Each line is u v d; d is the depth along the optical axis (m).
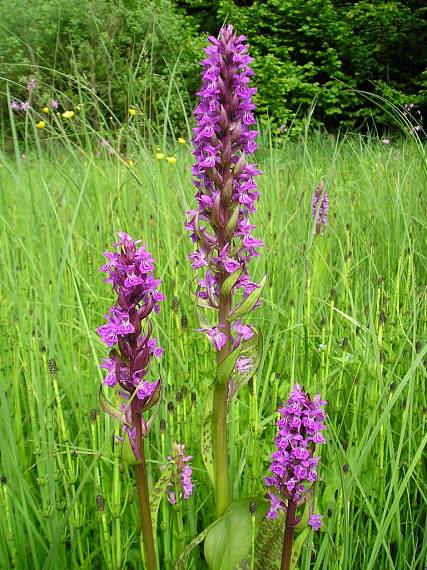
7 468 0.41
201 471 0.46
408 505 0.43
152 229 0.70
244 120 0.35
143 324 0.49
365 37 3.12
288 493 0.32
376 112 2.80
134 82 0.84
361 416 0.49
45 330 0.52
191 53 2.05
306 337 0.49
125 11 1.62
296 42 3.26
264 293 0.62
